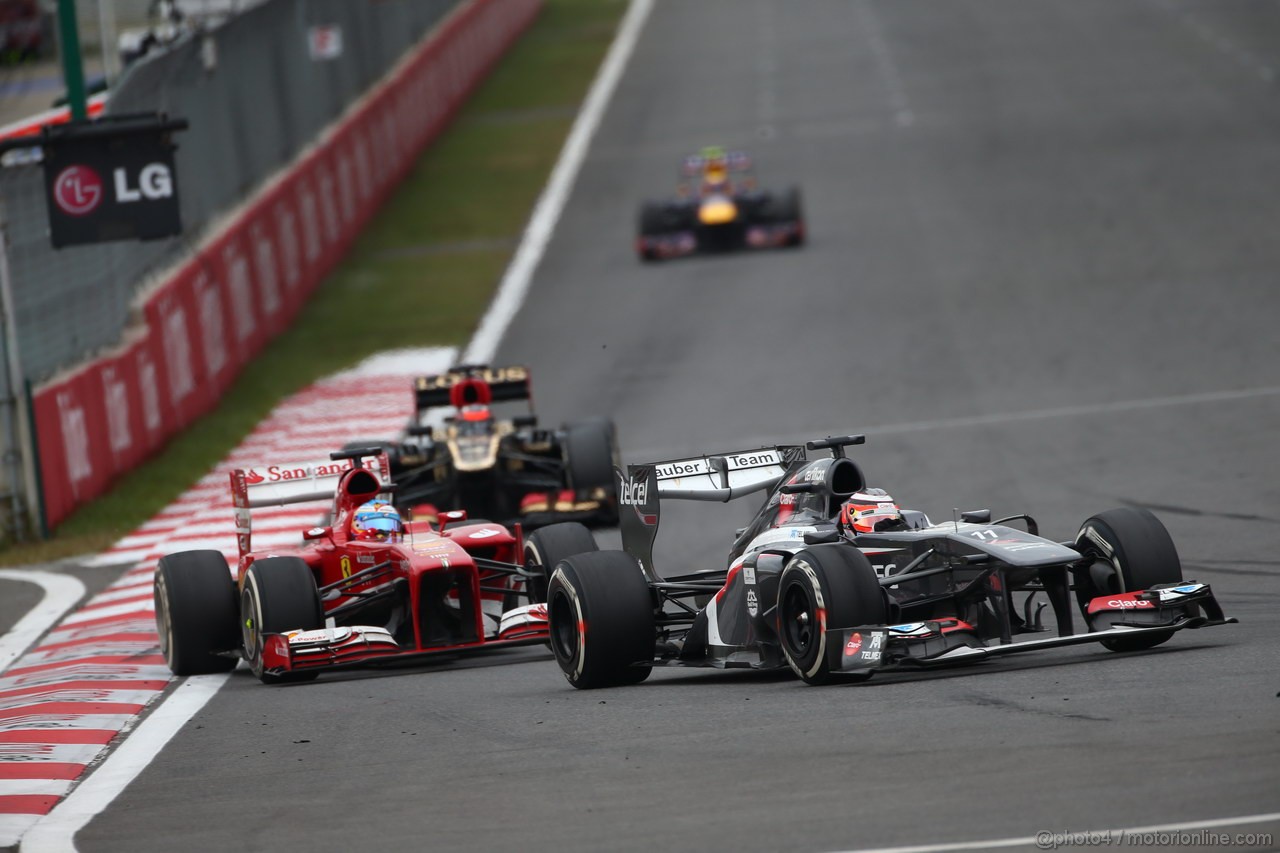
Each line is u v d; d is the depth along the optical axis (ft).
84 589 182.91
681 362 298.56
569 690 114.83
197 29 349.00
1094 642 109.40
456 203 501.97
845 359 286.66
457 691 119.34
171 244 301.02
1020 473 196.13
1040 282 337.11
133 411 252.21
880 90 647.97
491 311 365.40
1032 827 68.28
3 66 412.57
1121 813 68.85
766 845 69.97
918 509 182.19
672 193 495.82
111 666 141.69
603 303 362.53
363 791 88.74
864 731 88.28
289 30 420.36
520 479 202.28
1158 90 583.99
